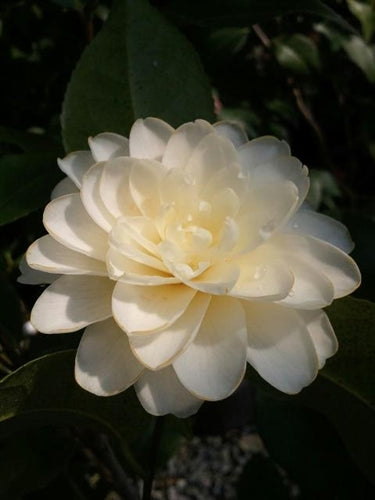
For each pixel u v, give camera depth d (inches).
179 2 12.9
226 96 22.1
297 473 12.9
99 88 11.8
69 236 9.1
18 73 19.8
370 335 9.7
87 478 17.1
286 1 12.4
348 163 29.7
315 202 23.8
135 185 9.3
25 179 12.0
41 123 20.5
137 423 10.6
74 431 12.4
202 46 18.6
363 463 11.4
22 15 18.8
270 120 23.4
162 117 11.8
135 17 11.9
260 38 21.1
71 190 9.9
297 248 9.1
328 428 13.0
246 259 9.2
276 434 13.1
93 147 9.7
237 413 27.9
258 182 9.6
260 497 14.0
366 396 10.4
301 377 8.6
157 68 11.9
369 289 11.9
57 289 8.9
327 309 9.6
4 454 12.0
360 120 25.8
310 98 26.3
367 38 20.3
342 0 21.1
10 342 12.1
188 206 9.5
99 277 9.0
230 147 9.5
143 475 11.0
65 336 10.9
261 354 8.8
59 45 19.3
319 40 22.5
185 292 8.8
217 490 27.8
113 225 9.2
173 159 9.6
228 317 8.8
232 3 12.7
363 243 12.1
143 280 8.5
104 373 8.6
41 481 12.1
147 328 8.4
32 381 9.4
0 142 14.6
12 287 12.4
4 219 11.7
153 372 8.7
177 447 15.4
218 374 8.4
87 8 13.5
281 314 8.9
